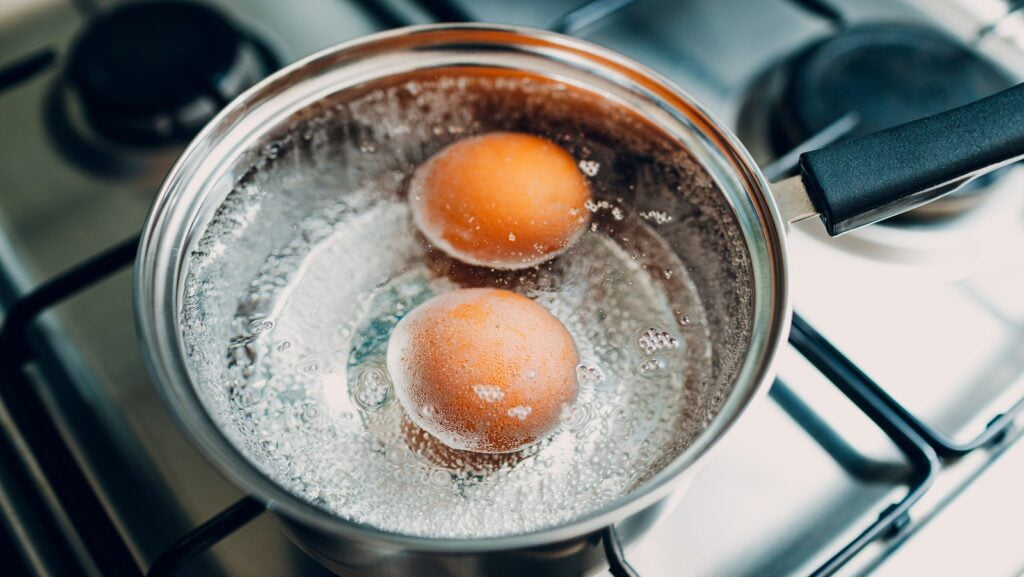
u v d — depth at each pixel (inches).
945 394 14.5
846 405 14.6
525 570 11.8
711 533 13.7
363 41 13.8
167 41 17.7
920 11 18.4
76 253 16.8
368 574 12.2
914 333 15.0
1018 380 14.6
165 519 14.3
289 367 13.0
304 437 12.6
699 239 13.7
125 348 15.8
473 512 12.1
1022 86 12.7
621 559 12.6
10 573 13.8
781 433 14.4
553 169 14.2
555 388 12.7
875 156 12.4
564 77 14.2
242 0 19.4
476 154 14.3
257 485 10.9
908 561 13.4
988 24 18.0
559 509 12.1
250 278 13.6
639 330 13.4
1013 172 16.1
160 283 12.4
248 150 13.5
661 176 14.1
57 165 17.8
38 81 18.9
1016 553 13.4
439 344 12.8
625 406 12.8
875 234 15.7
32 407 14.4
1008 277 15.4
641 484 12.1
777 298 11.9
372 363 13.2
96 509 13.7
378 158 14.8
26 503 14.2
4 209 17.3
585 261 13.9
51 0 20.1
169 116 17.3
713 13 18.4
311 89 13.8
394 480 12.4
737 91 17.4
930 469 13.5
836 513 13.8
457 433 12.5
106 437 15.1
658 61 17.8
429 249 14.1
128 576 13.2
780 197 12.8
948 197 15.4
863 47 16.8
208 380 12.4
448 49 14.1
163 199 12.6
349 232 14.2
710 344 13.1
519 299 13.4
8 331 14.9
